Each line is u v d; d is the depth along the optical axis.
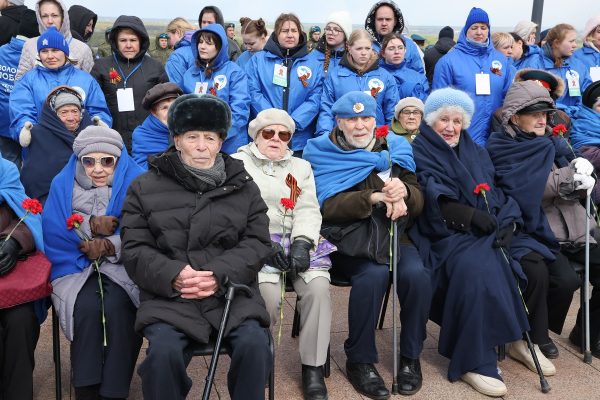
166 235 2.58
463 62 5.04
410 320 3.14
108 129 2.99
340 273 3.27
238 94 4.70
